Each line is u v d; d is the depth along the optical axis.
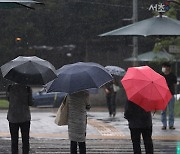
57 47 108.25
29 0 26.64
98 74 24.42
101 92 79.69
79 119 25.59
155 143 34.38
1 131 40.75
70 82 23.97
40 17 102.69
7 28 102.50
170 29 37.09
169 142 34.88
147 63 88.06
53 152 30.92
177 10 63.62
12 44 103.56
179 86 76.31
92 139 36.47
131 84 22.84
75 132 25.64
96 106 79.44
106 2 100.62
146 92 22.47
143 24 38.41
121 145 33.75
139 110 24.42
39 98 76.50
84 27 103.19
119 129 42.59
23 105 26.33
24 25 102.81
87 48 105.06
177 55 68.25
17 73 25.02
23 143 26.66
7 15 102.06
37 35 103.56
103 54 103.88
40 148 32.34
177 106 55.16
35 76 24.84
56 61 108.88
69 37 104.62
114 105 56.44
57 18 102.69
